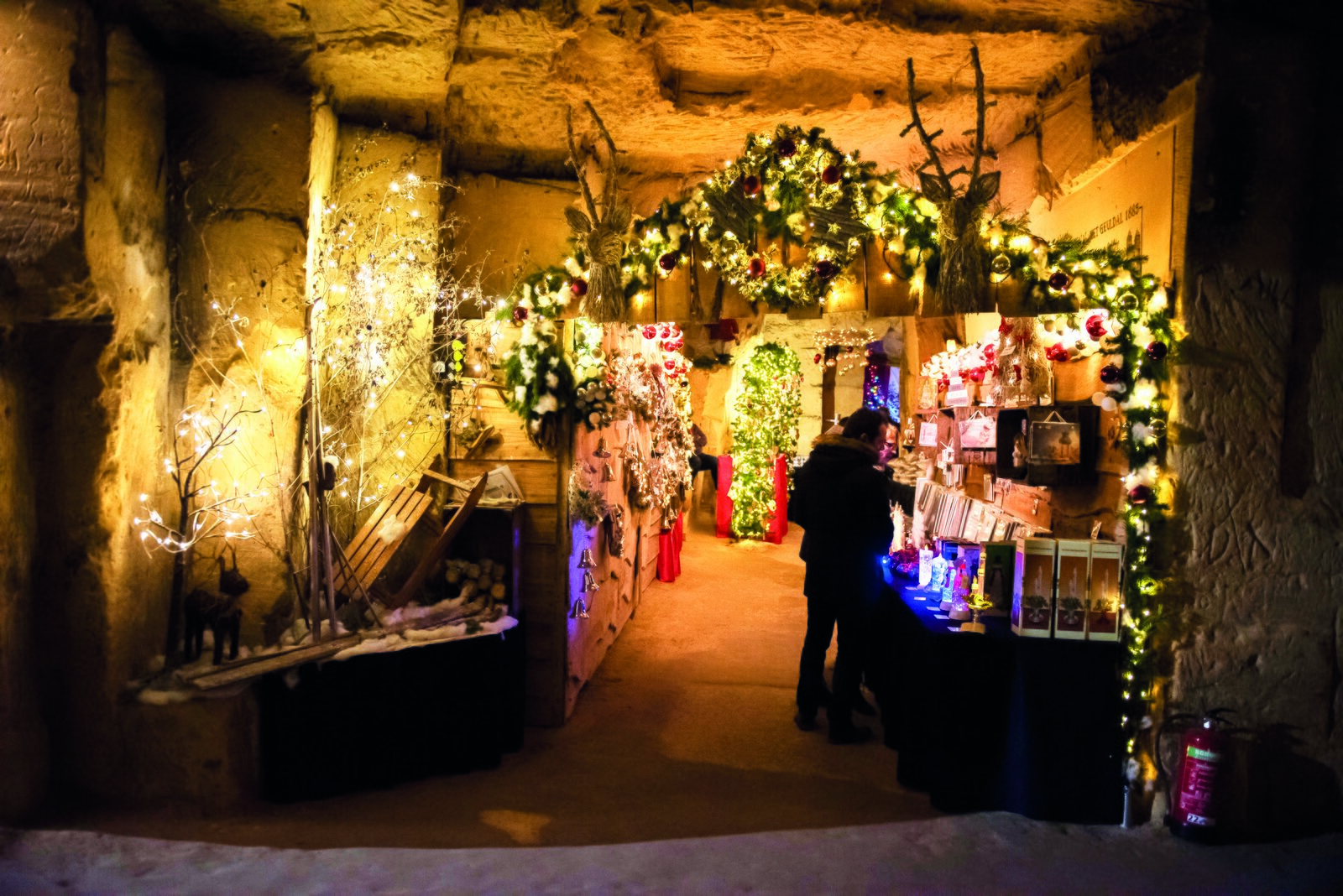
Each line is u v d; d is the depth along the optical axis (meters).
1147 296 3.87
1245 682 3.90
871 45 4.47
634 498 7.79
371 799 4.12
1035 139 5.21
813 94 5.02
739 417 12.19
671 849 3.59
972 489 6.25
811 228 4.27
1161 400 3.87
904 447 8.12
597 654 6.27
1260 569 3.89
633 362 6.98
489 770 4.57
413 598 4.86
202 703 3.85
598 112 5.07
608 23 4.20
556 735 5.11
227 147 4.33
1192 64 3.78
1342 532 3.89
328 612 4.42
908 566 5.62
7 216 3.44
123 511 3.88
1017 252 4.07
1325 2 3.75
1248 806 3.87
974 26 4.28
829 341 11.95
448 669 4.43
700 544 11.98
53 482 3.77
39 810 3.71
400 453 5.05
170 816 3.75
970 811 4.04
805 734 5.20
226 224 4.34
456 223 5.44
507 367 4.99
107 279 3.72
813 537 5.18
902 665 4.91
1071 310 4.01
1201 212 3.80
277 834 3.65
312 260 4.54
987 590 4.28
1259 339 3.85
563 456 5.14
